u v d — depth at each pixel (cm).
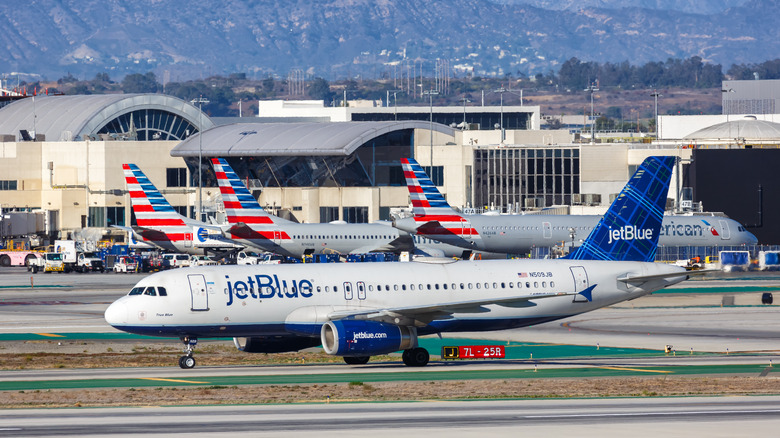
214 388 19400
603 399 18125
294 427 15275
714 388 19375
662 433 14825
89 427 15375
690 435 14700
